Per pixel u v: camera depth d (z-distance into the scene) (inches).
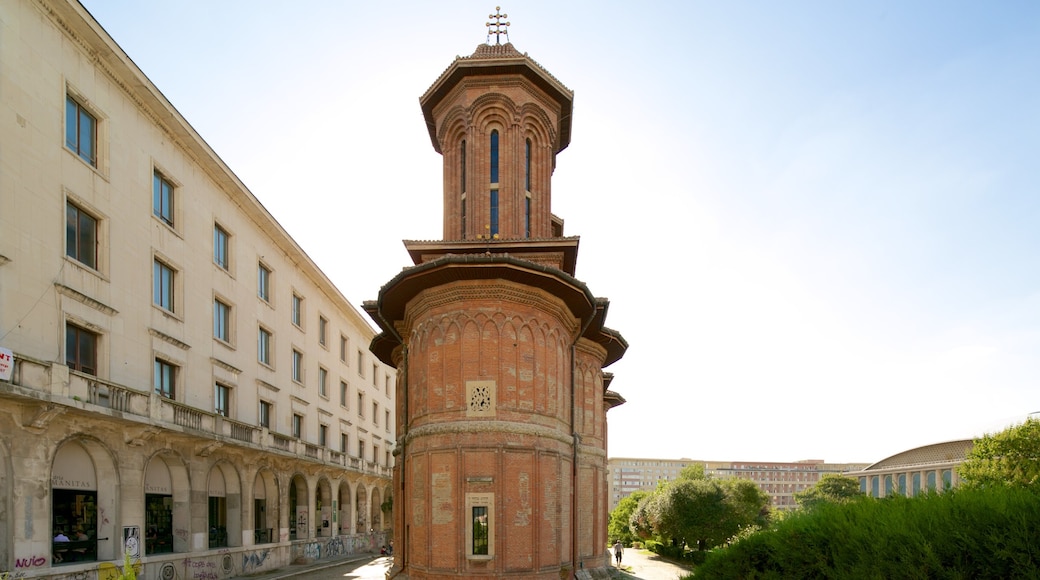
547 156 1279.5
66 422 957.2
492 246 1167.6
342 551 2128.4
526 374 948.6
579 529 1168.8
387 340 1262.3
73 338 1040.8
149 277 1242.6
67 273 1017.5
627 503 3654.0
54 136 1009.5
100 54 1123.9
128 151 1201.4
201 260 1456.7
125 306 1161.4
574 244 1152.2
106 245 1120.2
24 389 842.8
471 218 1211.2
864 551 298.8
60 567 920.9
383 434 2920.8
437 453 917.8
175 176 1365.7
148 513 1234.0
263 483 1688.0
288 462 1765.5
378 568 1713.8
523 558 887.1
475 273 932.0
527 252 1171.3
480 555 865.5
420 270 919.7
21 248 932.0
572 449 1051.9
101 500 1051.9
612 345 1331.2
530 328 966.4
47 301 973.2
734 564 380.8
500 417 914.1
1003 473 1605.6
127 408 1066.7
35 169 966.4
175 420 1210.6
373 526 2655.0
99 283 1092.5
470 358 932.6
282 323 1903.3
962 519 282.7
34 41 978.7
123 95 1192.8
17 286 921.5
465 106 1240.2
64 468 999.6
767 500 2989.7
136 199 1216.2
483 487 890.1
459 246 1155.3
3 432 858.1
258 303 1752.0
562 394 1021.2
